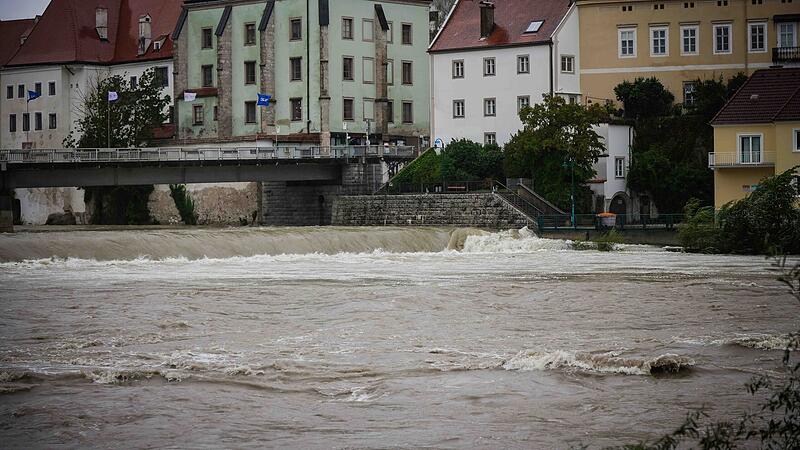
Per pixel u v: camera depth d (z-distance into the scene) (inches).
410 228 3875.5
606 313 2032.5
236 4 5787.4
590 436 1191.6
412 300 2215.8
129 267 2955.2
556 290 2384.4
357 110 5644.7
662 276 2701.8
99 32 6781.5
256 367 1520.7
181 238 3321.9
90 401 1344.7
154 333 1820.9
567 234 3964.1
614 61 4909.0
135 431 1221.1
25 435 1208.8
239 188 5408.5
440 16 6934.1
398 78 5821.9
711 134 4665.4
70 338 1768.0
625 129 4638.3
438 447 1157.7
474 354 1616.6
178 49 5994.1
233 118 5812.0
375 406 1320.1
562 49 4899.1
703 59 4862.2
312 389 1403.8
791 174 3415.4
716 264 3048.7
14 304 2146.9
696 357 1577.3
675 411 1285.7
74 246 3147.1
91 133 5944.9
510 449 1150.3
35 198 6107.3
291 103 5625.0
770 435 966.4
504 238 3826.3
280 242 3472.0
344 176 5007.4
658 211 4569.4
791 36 4805.6
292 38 5620.1
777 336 1744.6
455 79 5123.0
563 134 4347.9
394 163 5039.4
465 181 4539.9
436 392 1384.1
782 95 4069.9
